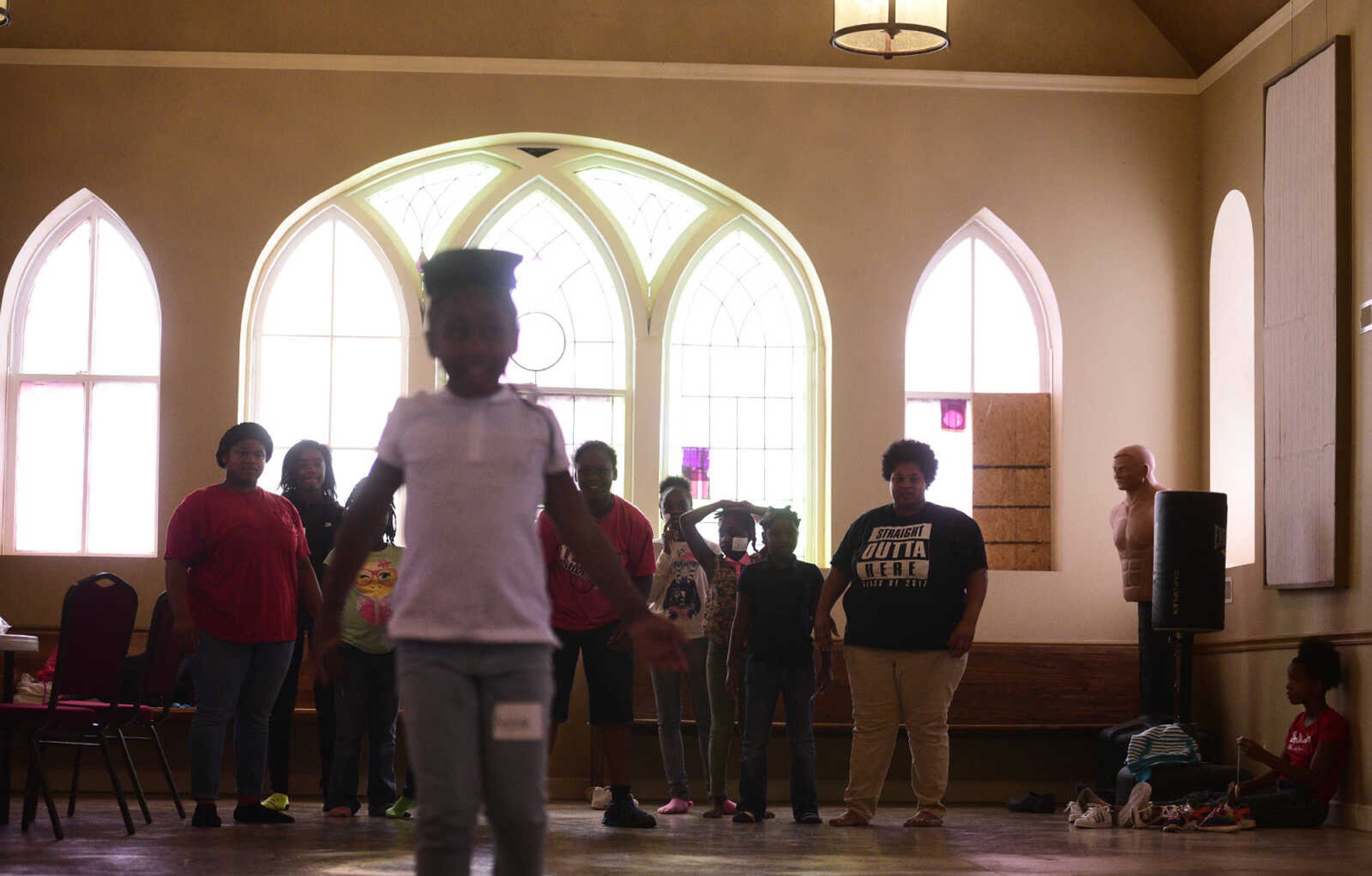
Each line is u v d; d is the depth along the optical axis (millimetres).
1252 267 8969
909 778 8727
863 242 9234
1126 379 9266
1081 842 5863
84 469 9094
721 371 9469
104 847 4984
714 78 9258
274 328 9234
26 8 9016
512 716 2277
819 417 9328
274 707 6602
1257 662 8195
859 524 6684
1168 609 7730
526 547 2354
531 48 9219
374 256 9328
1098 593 9086
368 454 9219
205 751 5742
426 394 2430
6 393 9078
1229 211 9031
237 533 5730
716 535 9227
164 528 8781
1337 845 5965
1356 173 7340
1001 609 9016
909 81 9328
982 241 9516
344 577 2445
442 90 9156
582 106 9203
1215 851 5559
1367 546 7055
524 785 2266
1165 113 9430
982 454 9383
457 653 2279
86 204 9117
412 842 5234
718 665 6996
